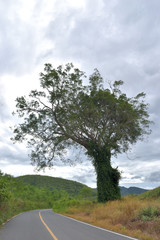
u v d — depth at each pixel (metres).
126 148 35.72
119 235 10.38
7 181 21.61
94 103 35.41
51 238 9.32
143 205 16.80
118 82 36.00
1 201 19.97
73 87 35.09
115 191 32.38
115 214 16.42
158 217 13.00
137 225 12.47
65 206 43.72
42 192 104.06
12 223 17.19
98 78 36.41
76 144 37.09
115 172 32.91
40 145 34.94
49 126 34.88
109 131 34.62
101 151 33.53
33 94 33.69
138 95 35.44
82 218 21.11
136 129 36.41
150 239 9.20
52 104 33.78
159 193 30.80
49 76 33.00
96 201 35.38
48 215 29.56
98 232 11.51
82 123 33.78
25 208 57.06
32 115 34.28
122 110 34.19
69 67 34.44
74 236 9.94
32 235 10.32
